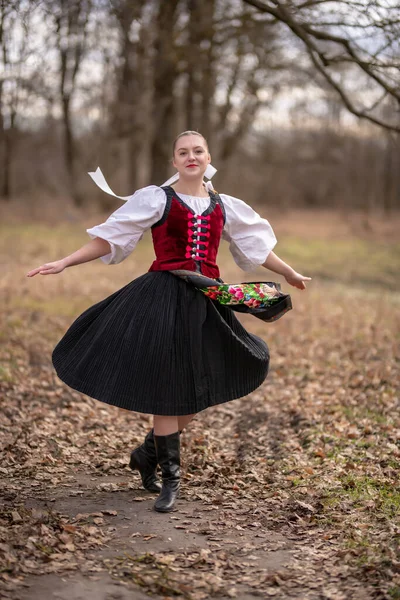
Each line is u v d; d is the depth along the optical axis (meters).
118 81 20.33
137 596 2.68
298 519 3.44
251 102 25.23
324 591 2.74
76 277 12.76
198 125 21.89
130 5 8.20
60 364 3.54
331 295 12.33
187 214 3.56
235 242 3.79
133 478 4.14
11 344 7.56
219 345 3.53
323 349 8.07
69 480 4.03
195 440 4.86
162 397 3.37
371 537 3.19
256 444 4.90
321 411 5.50
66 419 5.34
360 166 45.66
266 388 6.56
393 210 44.53
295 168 45.25
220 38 12.97
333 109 35.31
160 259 3.58
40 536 3.12
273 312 3.58
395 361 7.24
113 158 27.44
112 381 3.38
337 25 6.12
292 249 21.08
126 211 3.53
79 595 2.66
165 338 3.40
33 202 29.97
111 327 3.46
